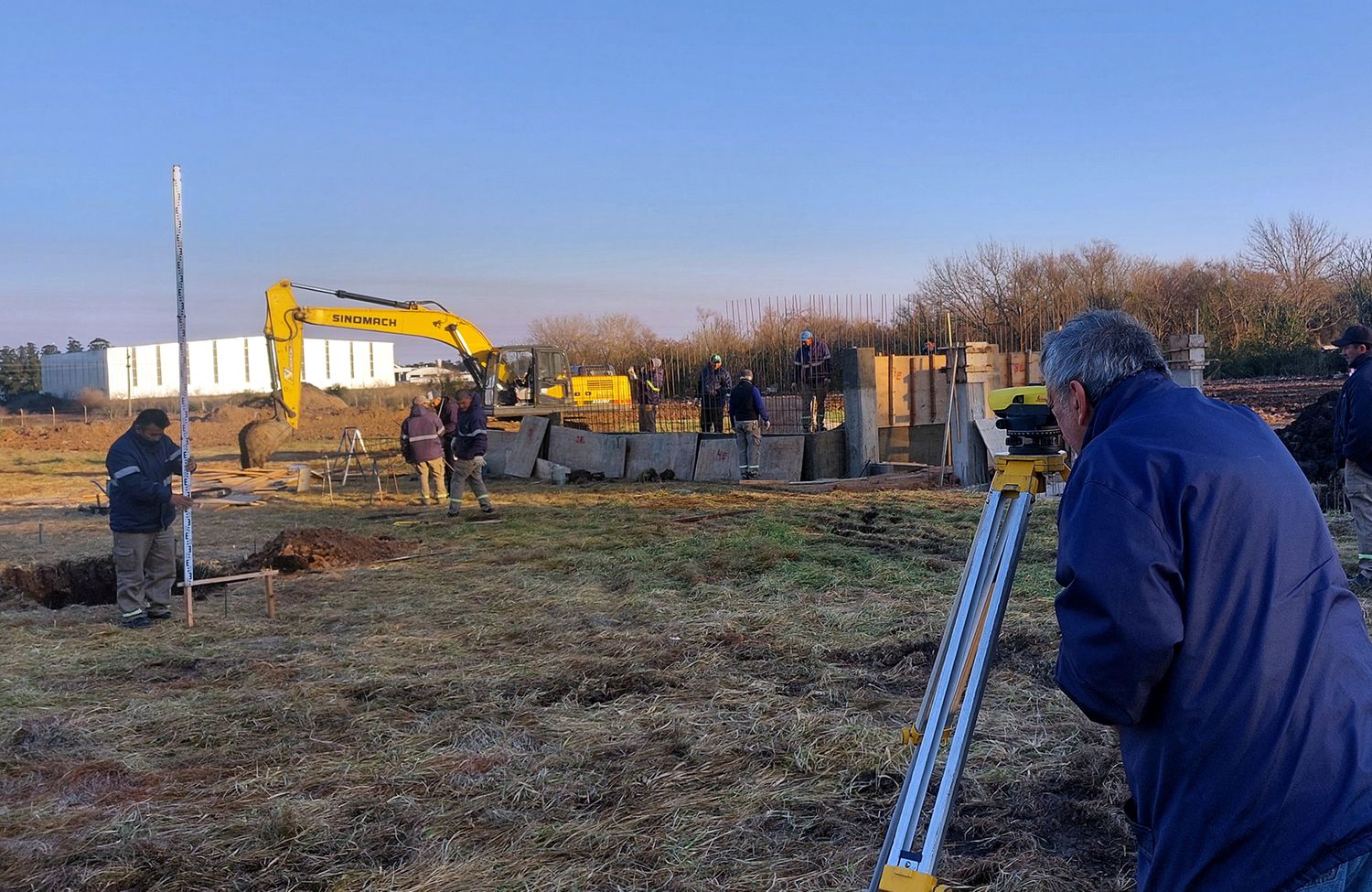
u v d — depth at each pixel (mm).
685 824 3838
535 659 6152
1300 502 2004
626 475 18016
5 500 16484
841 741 4531
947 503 12234
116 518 7328
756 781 4199
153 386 61938
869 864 3480
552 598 7809
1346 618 1997
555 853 3666
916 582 7809
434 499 15477
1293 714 1856
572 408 22422
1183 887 1914
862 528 10523
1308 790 1835
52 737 4930
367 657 6316
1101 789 3938
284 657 6383
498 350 22172
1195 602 1884
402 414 40250
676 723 4883
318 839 3816
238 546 11211
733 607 7215
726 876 3453
